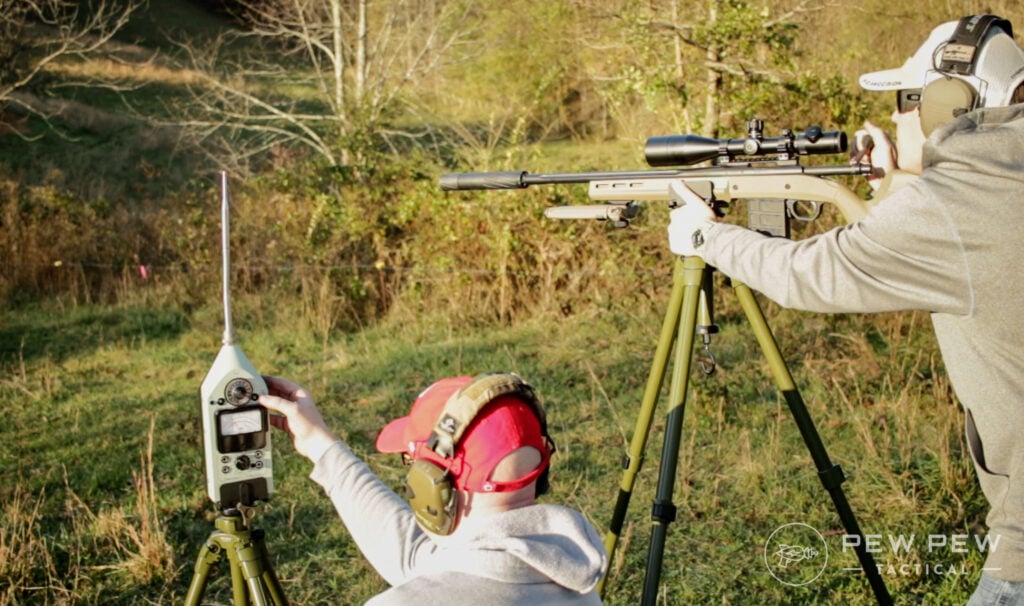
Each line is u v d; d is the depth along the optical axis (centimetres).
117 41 2331
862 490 477
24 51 1817
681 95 973
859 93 1000
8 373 745
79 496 505
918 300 197
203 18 2595
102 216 1078
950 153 193
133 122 1875
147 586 413
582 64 1505
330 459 202
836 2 1122
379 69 1442
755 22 920
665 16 1044
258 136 1669
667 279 832
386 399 657
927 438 525
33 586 407
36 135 1766
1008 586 203
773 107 945
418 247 877
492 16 1650
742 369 663
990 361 196
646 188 269
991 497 206
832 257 204
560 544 160
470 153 1083
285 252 933
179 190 1565
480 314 843
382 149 1412
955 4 1171
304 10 1619
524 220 843
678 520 460
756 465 502
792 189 252
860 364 652
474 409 162
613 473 517
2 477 532
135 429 613
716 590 400
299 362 764
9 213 992
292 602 400
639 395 637
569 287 833
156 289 959
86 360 780
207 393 206
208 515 478
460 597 154
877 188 244
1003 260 187
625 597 397
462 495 163
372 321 863
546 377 688
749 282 223
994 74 210
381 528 191
